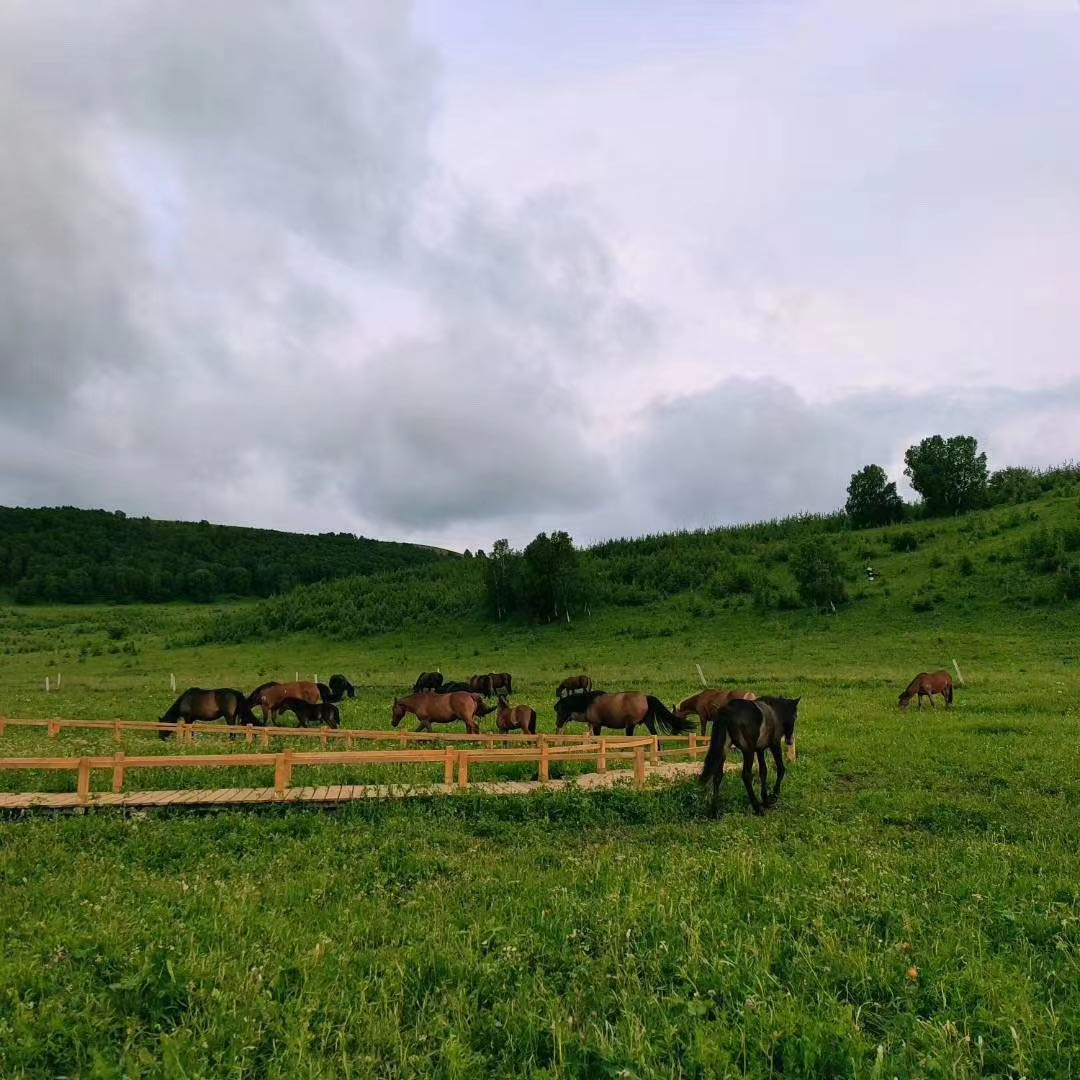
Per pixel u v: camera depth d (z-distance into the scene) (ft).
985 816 42.24
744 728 45.44
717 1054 15.87
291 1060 15.78
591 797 47.32
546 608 231.71
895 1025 17.67
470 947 21.75
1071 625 155.84
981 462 279.28
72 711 106.93
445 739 62.34
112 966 19.67
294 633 254.68
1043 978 19.89
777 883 27.76
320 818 41.65
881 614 184.65
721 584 231.50
